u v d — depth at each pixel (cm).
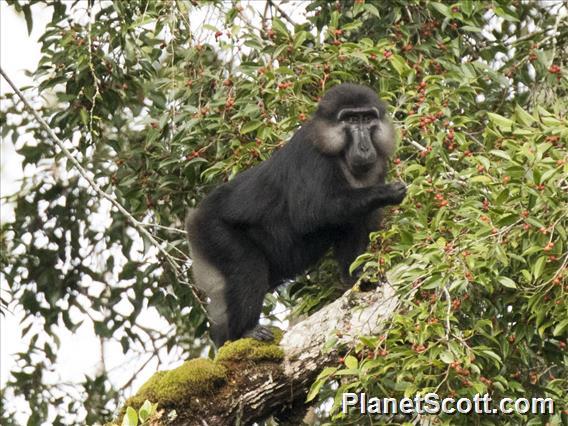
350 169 1212
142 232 1226
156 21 1255
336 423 1022
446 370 938
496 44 1405
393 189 1159
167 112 1270
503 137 1074
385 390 977
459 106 1261
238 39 1275
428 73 1298
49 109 1480
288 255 1248
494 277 968
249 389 1072
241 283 1229
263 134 1220
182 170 1298
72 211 1498
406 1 1333
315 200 1200
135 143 1426
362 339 952
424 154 1135
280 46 1237
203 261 1249
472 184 1045
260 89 1226
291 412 1115
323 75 1255
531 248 933
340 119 1202
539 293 958
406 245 1013
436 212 1073
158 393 1049
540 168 952
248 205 1241
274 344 1095
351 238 1221
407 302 958
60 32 1344
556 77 1288
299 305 1239
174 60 1321
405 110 1227
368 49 1240
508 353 1030
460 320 1035
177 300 1417
